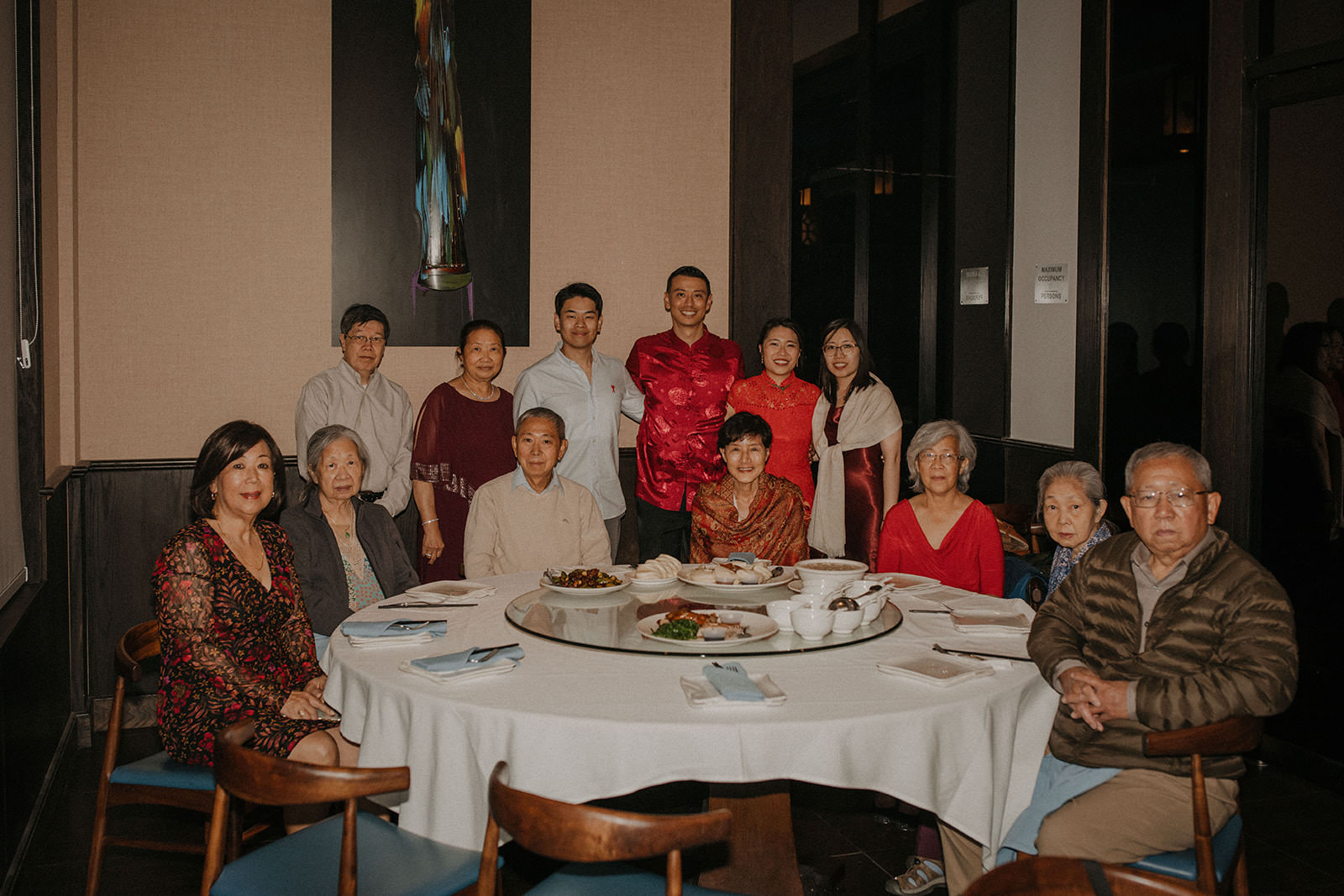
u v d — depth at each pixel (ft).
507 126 14.94
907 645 7.38
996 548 10.02
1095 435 14.42
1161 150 13.15
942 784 6.15
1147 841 6.43
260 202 14.14
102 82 13.47
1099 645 7.36
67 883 9.23
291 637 8.62
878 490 13.29
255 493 8.16
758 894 8.09
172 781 7.57
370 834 6.54
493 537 10.79
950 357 17.01
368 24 14.30
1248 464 12.10
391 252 14.57
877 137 16.40
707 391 13.87
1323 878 9.39
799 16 15.83
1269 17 11.68
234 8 13.89
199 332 14.01
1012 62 16.17
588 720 5.82
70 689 13.05
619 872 6.24
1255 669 6.37
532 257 15.29
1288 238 11.59
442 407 13.07
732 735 5.74
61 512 12.48
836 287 16.37
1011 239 16.40
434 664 6.57
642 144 15.67
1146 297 13.47
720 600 8.54
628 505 16.07
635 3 15.52
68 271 13.14
